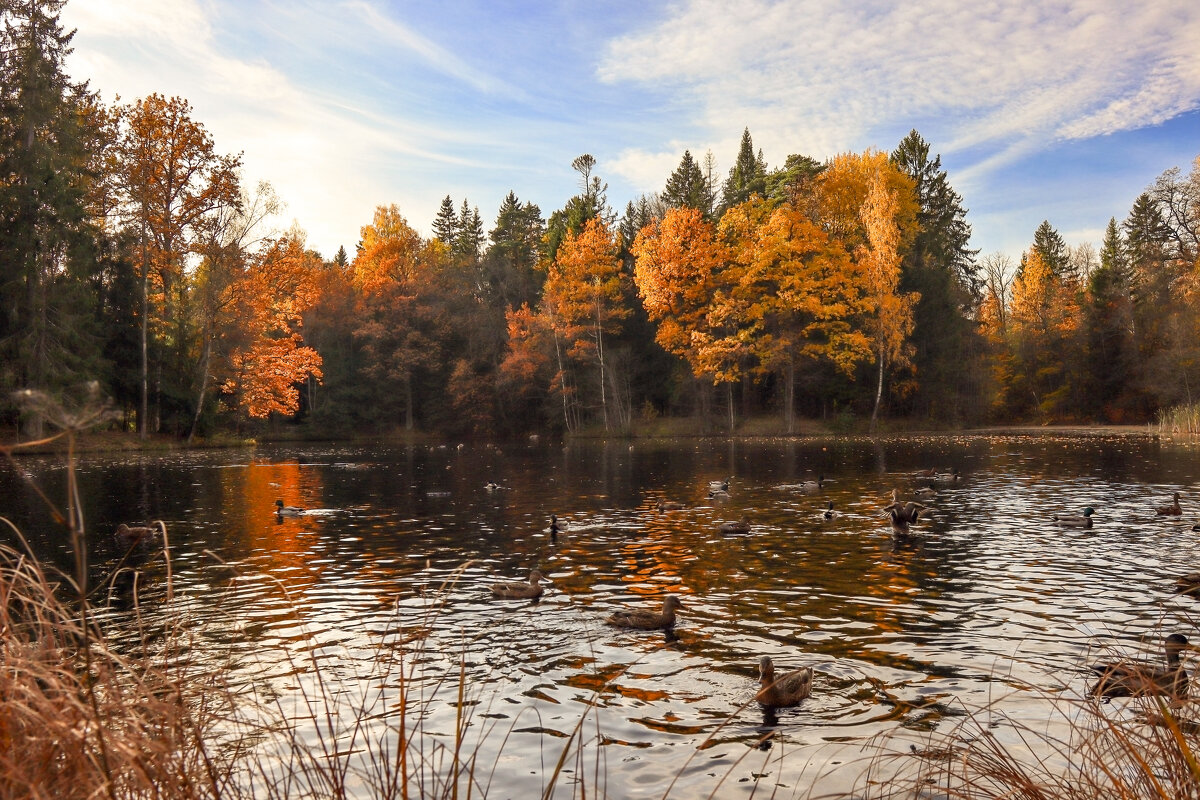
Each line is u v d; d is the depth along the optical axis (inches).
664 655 400.2
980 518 831.7
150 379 2206.0
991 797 217.8
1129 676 229.6
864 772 265.9
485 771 270.2
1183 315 2551.7
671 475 1375.5
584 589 546.3
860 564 614.2
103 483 1301.7
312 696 338.0
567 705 334.0
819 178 2694.4
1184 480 1123.9
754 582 559.5
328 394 2970.0
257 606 500.4
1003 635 421.1
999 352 3238.2
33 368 1727.4
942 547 676.7
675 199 3427.7
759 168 3437.5
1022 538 711.1
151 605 502.0
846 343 2385.6
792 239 2426.2
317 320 3038.9
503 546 717.3
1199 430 2196.1
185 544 736.3
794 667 378.3
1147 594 500.1
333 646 414.3
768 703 331.9
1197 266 2598.4
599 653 404.2
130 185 2037.4
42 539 756.0
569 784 261.1
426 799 246.1
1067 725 298.4
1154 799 193.2
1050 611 465.1
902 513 748.6
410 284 3034.0
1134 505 895.1
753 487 1168.2
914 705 327.9
